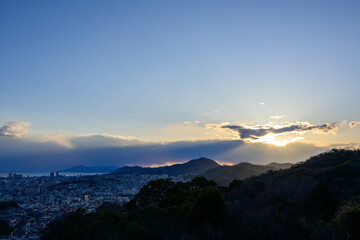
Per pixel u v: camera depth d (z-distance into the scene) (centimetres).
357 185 1786
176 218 1639
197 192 2350
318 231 1257
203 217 1515
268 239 1275
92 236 1530
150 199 3027
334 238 1202
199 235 1441
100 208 3184
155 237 1486
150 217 1692
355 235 1165
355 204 1295
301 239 1241
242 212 1616
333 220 1288
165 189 3092
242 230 1364
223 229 1421
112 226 1557
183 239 1389
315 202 1573
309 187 1884
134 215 1791
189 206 1808
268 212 1537
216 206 1523
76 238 1562
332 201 1570
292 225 1357
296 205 1583
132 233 1463
